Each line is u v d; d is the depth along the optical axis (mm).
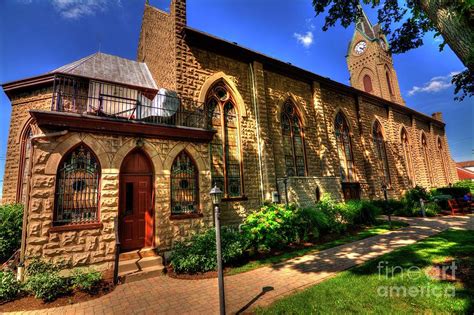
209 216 8781
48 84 11469
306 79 16031
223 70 12148
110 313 4695
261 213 9109
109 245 6781
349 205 12938
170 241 7781
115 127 7340
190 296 5328
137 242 7688
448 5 4430
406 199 17453
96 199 6961
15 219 8703
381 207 17578
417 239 9242
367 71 40281
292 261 7531
